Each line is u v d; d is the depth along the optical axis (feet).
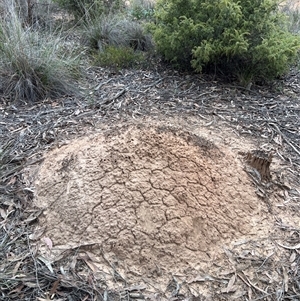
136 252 7.64
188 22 16.01
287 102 15.17
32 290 7.19
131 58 17.46
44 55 15.08
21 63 14.47
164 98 14.66
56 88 14.60
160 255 7.68
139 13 21.76
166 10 17.51
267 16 16.44
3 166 10.12
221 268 7.76
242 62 16.57
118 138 9.32
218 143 11.69
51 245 7.93
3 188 9.39
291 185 10.27
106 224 7.86
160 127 10.02
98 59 17.25
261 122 13.44
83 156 9.08
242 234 8.49
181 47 16.57
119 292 7.18
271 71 16.31
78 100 14.26
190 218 8.08
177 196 8.23
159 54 18.12
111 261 7.59
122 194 8.13
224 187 8.99
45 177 9.35
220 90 15.62
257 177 9.91
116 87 15.26
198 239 7.98
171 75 16.60
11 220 8.58
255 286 7.59
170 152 8.89
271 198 9.69
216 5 15.81
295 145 12.19
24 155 10.61
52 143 11.19
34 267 7.57
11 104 13.82
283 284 7.69
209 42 15.78
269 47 15.58
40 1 23.04
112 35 19.52
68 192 8.47
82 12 21.76
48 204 8.65
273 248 8.33
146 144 8.96
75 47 17.80
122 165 8.52
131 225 7.82
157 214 7.96
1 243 8.04
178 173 8.57
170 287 7.34
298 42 16.16
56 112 13.32
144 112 13.51
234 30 15.57
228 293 7.39
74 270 7.50
